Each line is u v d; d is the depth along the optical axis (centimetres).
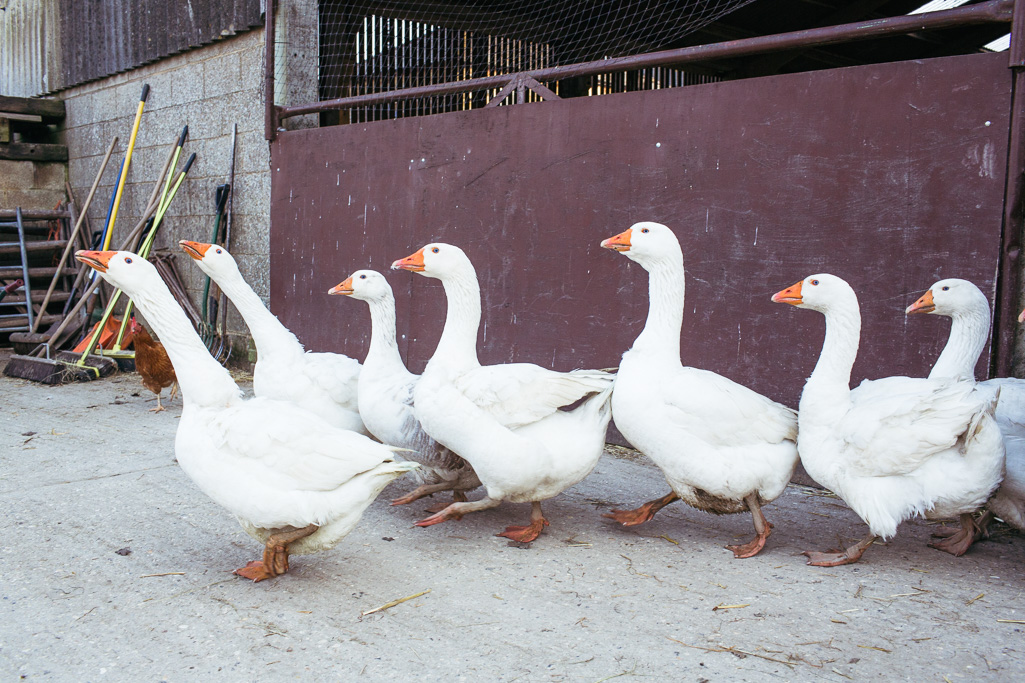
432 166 616
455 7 827
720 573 329
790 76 443
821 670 248
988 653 259
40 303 975
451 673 245
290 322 740
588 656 256
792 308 452
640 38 915
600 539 372
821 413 333
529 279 568
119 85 960
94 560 332
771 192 457
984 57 381
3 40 1153
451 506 367
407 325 646
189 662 251
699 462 336
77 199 1067
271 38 714
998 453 303
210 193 835
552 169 548
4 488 424
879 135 416
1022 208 378
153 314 305
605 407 366
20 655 254
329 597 302
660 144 498
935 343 405
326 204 696
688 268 495
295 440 289
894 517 314
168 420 593
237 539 359
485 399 341
